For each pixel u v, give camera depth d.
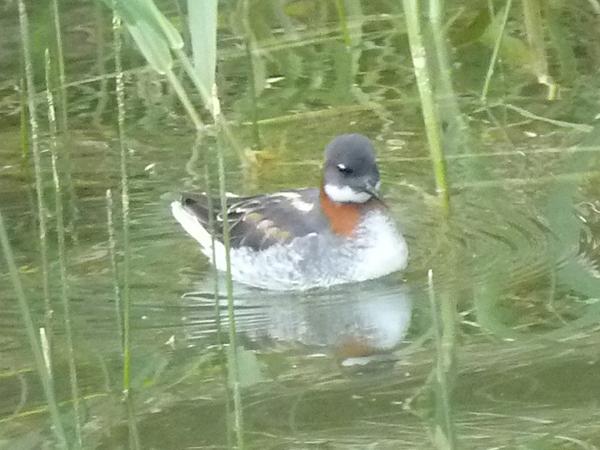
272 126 11.69
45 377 7.06
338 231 9.28
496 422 7.09
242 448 6.90
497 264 9.20
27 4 13.48
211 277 9.34
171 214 10.18
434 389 7.55
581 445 6.76
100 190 10.57
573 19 13.21
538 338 8.14
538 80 12.16
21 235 9.86
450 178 10.54
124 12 8.55
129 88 12.38
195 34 7.76
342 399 7.47
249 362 8.05
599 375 7.55
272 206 9.65
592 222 9.71
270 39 13.30
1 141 11.41
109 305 8.84
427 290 8.95
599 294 8.70
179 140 11.45
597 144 10.91
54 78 11.93
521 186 10.33
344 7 13.81
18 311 8.77
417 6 9.57
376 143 11.23
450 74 12.23
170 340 8.38
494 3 13.48
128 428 7.29
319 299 9.05
